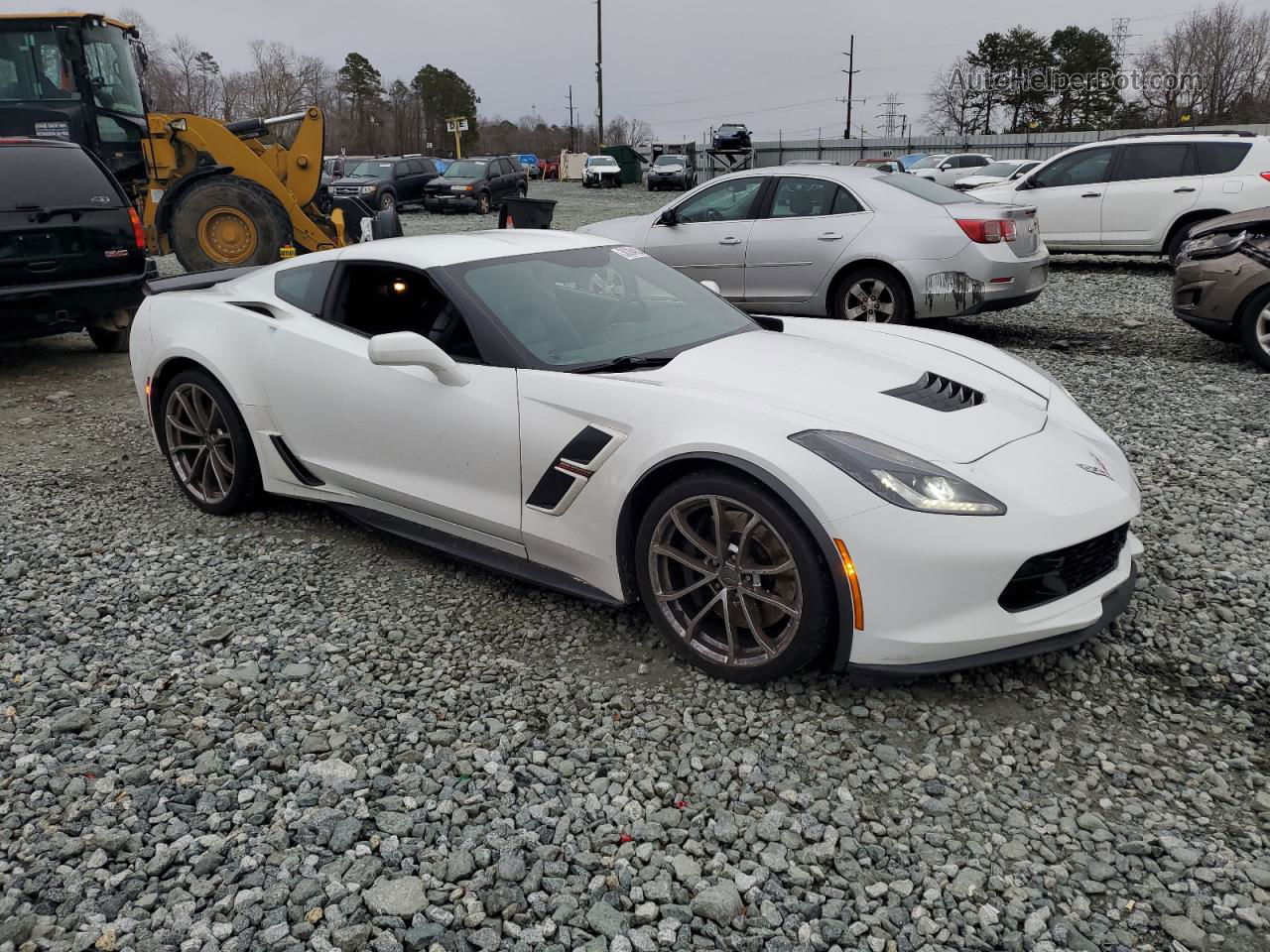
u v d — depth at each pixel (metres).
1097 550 2.90
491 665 3.15
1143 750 2.64
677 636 3.06
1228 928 2.04
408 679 3.07
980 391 3.35
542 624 3.42
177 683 3.06
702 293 4.20
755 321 4.12
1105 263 13.35
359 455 3.87
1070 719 2.79
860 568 2.65
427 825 2.38
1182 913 2.08
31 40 10.16
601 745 2.71
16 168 7.03
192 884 2.18
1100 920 2.06
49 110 10.28
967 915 2.08
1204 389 6.33
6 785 2.55
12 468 5.32
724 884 2.16
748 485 2.80
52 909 2.12
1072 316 9.16
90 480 5.11
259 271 4.51
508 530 3.43
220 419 4.38
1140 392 6.32
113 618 3.52
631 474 3.05
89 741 2.75
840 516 2.65
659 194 35.56
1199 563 3.76
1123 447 5.21
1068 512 2.77
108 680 3.07
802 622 2.76
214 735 2.77
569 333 3.56
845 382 3.21
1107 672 3.03
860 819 2.39
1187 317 7.05
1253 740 2.69
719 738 2.72
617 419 3.10
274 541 4.21
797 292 7.91
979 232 7.18
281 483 4.25
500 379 3.40
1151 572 3.69
